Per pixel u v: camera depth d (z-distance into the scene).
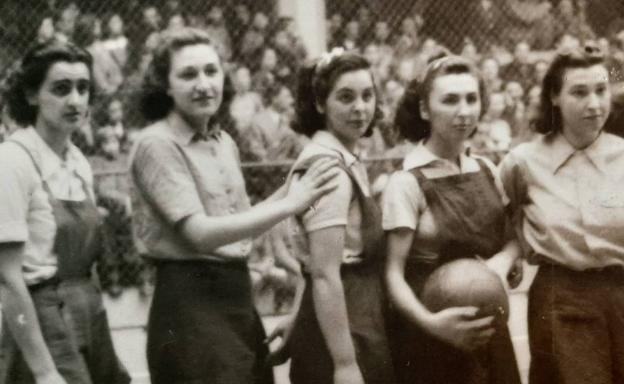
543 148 3.42
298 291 3.23
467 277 3.20
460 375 3.22
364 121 3.18
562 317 3.32
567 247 3.32
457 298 3.18
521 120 7.92
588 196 3.33
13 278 2.80
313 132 3.28
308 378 3.13
